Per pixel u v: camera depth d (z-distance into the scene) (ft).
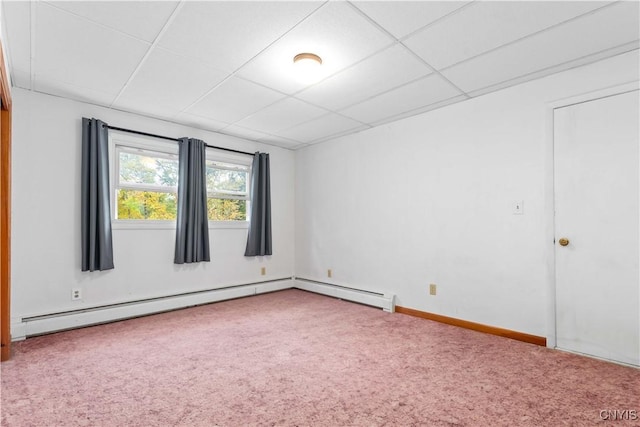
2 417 5.54
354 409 5.83
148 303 11.73
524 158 9.24
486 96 10.02
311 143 16.03
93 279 10.81
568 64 8.19
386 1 5.82
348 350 8.55
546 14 6.20
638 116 7.52
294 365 7.63
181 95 10.10
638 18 6.31
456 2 5.86
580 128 8.30
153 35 6.89
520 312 9.27
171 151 12.72
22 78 8.95
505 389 6.53
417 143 11.87
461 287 10.56
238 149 14.90
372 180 13.44
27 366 7.50
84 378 6.93
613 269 7.82
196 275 13.41
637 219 7.54
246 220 15.30
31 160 9.75
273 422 5.45
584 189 8.24
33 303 9.73
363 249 13.75
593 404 5.99
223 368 7.46
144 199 12.21
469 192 10.40
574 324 8.36
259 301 14.03
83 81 9.12
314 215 16.12
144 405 5.93
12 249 9.44
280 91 9.78
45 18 6.25
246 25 6.53
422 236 11.66
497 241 9.76
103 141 10.78
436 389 6.53
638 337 7.50
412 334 9.82
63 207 10.26
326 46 7.32
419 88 9.59
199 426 5.34
